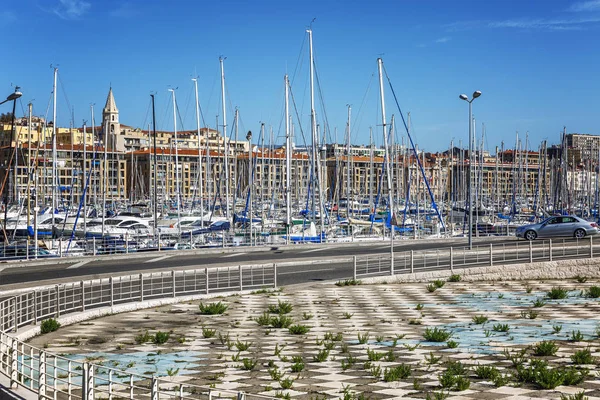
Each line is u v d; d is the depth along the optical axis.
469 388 15.35
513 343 20.89
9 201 100.38
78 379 16.25
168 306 29.12
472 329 23.64
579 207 133.62
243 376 16.81
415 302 30.56
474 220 102.75
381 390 15.34
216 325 24.59
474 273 39.31
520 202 123.31
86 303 28.78
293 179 134.75
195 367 17.83
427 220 97.69
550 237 56.66
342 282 36.25
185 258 48.75
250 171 84.38
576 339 21.28
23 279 37.81
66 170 142.62
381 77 67.62
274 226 78.69
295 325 24.22
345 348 20.08
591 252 41.84
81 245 59.75
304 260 44.59
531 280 39.53
